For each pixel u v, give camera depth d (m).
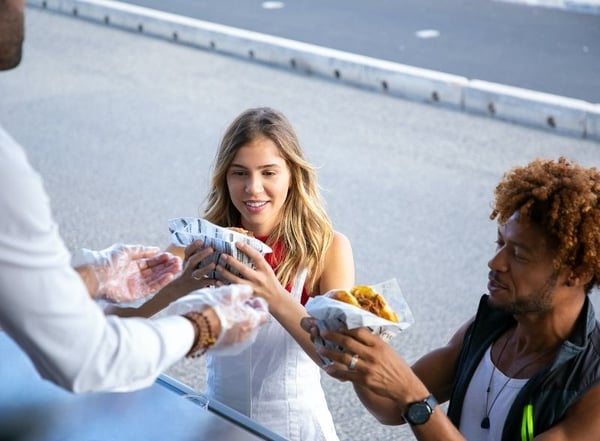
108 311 2.45
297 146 2.70
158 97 8.16
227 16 10.71
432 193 6.12
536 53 9.23
